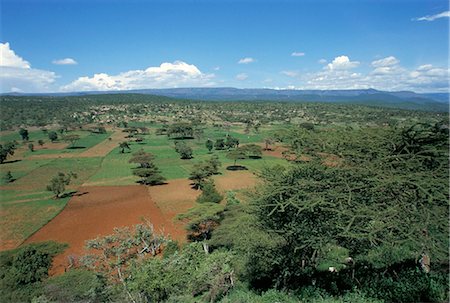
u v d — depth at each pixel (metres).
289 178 16.30
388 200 13.23
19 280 25.02
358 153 14.85
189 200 58.75
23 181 72.75
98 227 47.59
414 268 15.36
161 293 19.38
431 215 12.20
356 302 13.24
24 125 157.75
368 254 17.53
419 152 13.61
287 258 20.08
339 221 13.55
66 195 62.88
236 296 17.97
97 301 21.36
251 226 20.81
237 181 68.94
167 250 29.02
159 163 89.94
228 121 188.75
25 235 44.69
